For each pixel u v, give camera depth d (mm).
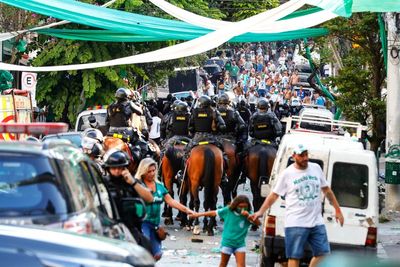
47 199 13578
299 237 22641
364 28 45000
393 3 34094
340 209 24875
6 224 12703
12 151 14078
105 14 39688
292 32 44812
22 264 11688
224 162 36531
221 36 34750
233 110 38219
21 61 61625
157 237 21922
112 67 55688
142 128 39594
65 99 56250
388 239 34469
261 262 26328
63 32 43406
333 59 56344
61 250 12055
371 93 46562
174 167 38500
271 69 115500
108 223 14984
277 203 25406
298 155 22719
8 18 53312
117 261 12219
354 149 25844
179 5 63781
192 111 35719
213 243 33688
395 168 41781
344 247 25375
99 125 43844
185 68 74250
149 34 40531
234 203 24531
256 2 85688
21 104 46375
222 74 100062
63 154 14727
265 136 36656
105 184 17625
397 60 41812
